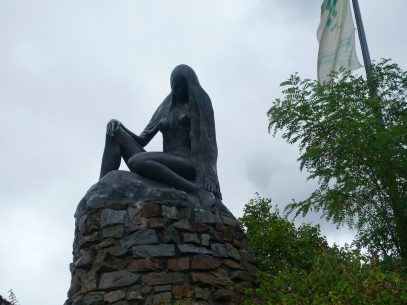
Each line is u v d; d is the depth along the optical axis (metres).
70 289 10.38
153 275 9.91
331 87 11.76
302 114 11.89
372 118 11.04
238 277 10.57
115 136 11.34
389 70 11.98
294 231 12.83
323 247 9.95
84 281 10.16
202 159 11.16
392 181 11.18
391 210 11.50
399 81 11.96
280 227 12.70
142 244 10.09
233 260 10.69
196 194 10.89
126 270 9.97
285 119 12.00
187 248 10.23
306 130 12.02
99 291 9.95
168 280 9.92
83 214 10.70
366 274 8.67
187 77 11.75
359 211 11.84
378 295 8.41
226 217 11.01
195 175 11.09
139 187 10.53
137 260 9.98
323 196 12.07
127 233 10.21
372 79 11.95
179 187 10.83
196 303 9.82
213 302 10.04
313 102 11.70
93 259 10.24
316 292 8.84
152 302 9.72
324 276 8.88
